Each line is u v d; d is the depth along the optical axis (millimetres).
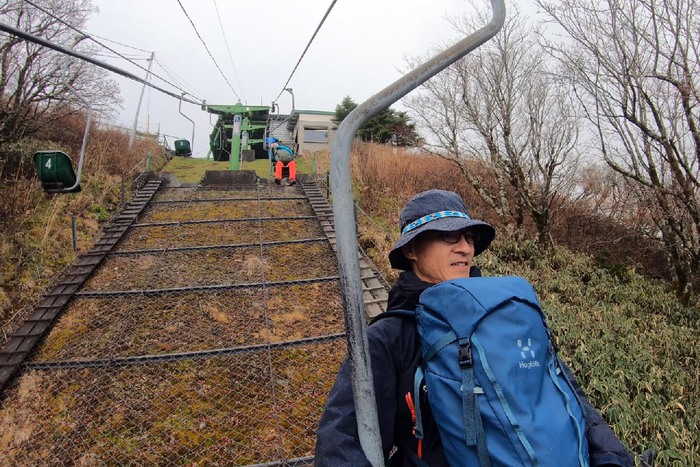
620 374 4473
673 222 7422
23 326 5562
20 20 8547
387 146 15641
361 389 959
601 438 1077
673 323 6945
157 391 4691
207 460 3924
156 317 5934
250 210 10047
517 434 884
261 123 20547
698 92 6195
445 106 10297
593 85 7129
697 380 4727
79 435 4148
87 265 7129
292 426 4312
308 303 6430
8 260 6594
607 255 10211
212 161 18234
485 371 932
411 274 1263
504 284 1080
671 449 3541
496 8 1120
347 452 971
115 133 14438
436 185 12125
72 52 3334
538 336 1015
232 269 7301
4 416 4332
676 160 7059
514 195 10672
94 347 5320
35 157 4117
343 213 995
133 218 9102
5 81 8867
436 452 1045
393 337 1116
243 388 4785
